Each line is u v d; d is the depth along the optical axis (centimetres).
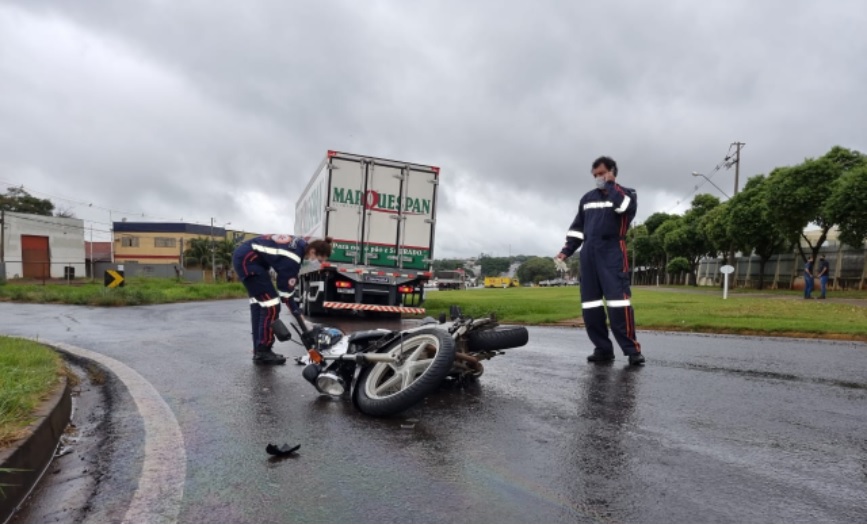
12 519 269
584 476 310
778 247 3544
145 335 944
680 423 404
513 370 607
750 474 310
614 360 670
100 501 287
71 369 627
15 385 430
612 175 644
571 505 274
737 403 458
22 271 4428
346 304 1252
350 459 341
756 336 898
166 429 405
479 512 268
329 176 1285
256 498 286
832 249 3177
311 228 1530
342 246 1289
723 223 3597
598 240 645
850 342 812
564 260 700
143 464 337
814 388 509
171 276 5894
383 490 295
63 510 278
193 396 503
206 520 263
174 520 263
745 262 4116
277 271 630
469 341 519
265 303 666
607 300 639
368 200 1310
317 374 489
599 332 658
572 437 377
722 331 949
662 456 338
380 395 454
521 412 439
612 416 425
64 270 4812
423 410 448
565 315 1282
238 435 390
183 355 728
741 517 260
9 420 350
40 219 4684
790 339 855
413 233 1341
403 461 337
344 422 420
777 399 470
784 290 3222
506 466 326
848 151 2856
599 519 260
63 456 355
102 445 375
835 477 305
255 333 674
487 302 1797
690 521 256
